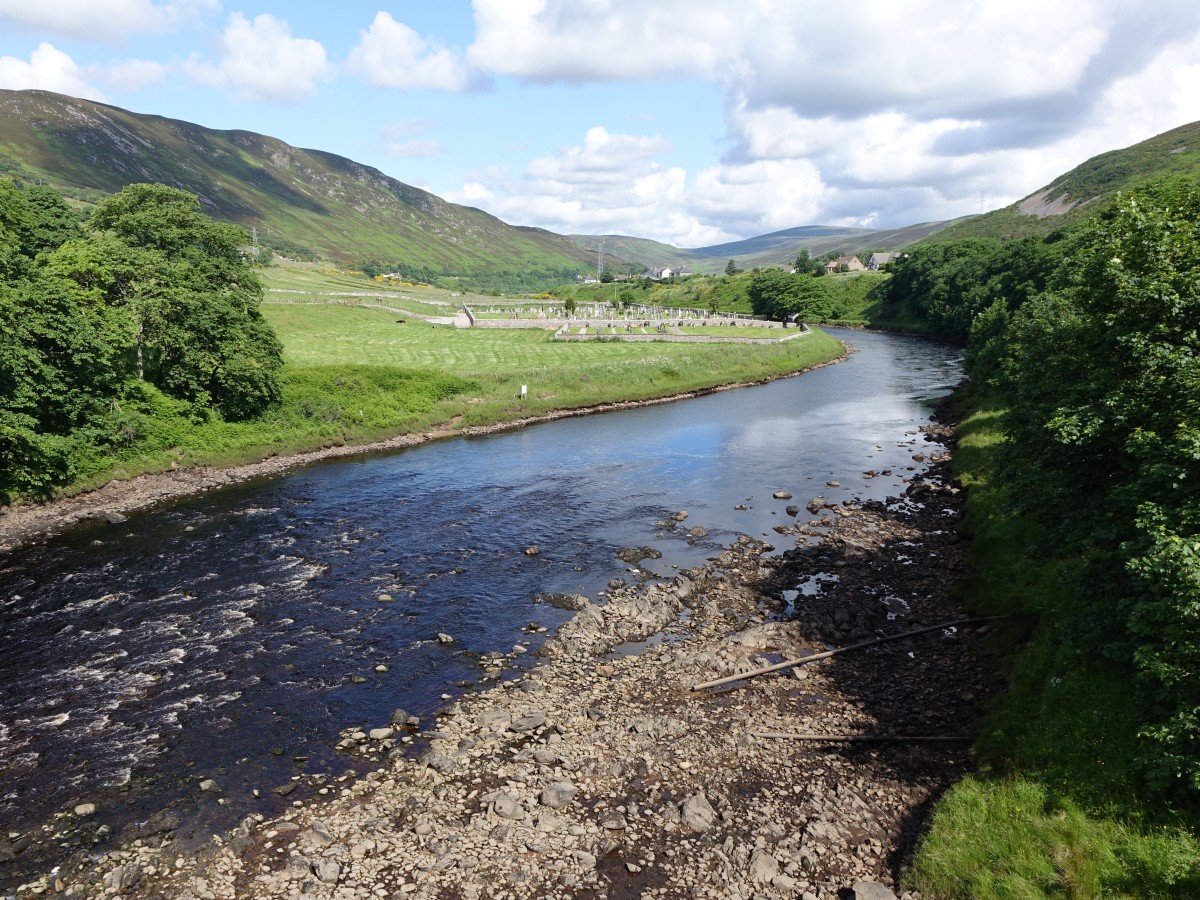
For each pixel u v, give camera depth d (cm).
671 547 3478
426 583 3048
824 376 9369
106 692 2203
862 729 2028
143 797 1759
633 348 10231
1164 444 1642
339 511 4003
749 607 2845
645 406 7438
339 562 3259
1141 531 1691
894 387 8381
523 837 1614
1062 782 1586
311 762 1900
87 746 1948
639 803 1731
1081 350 2147
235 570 3153
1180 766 1393
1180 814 1409
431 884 1480
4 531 3584
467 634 2616
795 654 2469
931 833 1540
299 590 2958
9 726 2028
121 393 4672
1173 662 1470
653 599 2853
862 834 1620
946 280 14075
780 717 2094
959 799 1623
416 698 2208
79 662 2373
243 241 6350
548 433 6166
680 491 4388
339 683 2281
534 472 4844
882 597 2900
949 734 1991
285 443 5303
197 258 5981
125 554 3325
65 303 4181
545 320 12938
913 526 3684
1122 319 1914
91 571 3119
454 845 1590
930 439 5631
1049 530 2162
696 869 1523
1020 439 2366
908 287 16738
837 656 2439
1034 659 2117
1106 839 1409
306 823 1670
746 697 2206
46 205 6159
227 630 2606
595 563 3275
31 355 3869
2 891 1467
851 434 5922
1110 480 1978
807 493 4322
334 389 6281
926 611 2755
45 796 1758
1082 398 2023
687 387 8162
